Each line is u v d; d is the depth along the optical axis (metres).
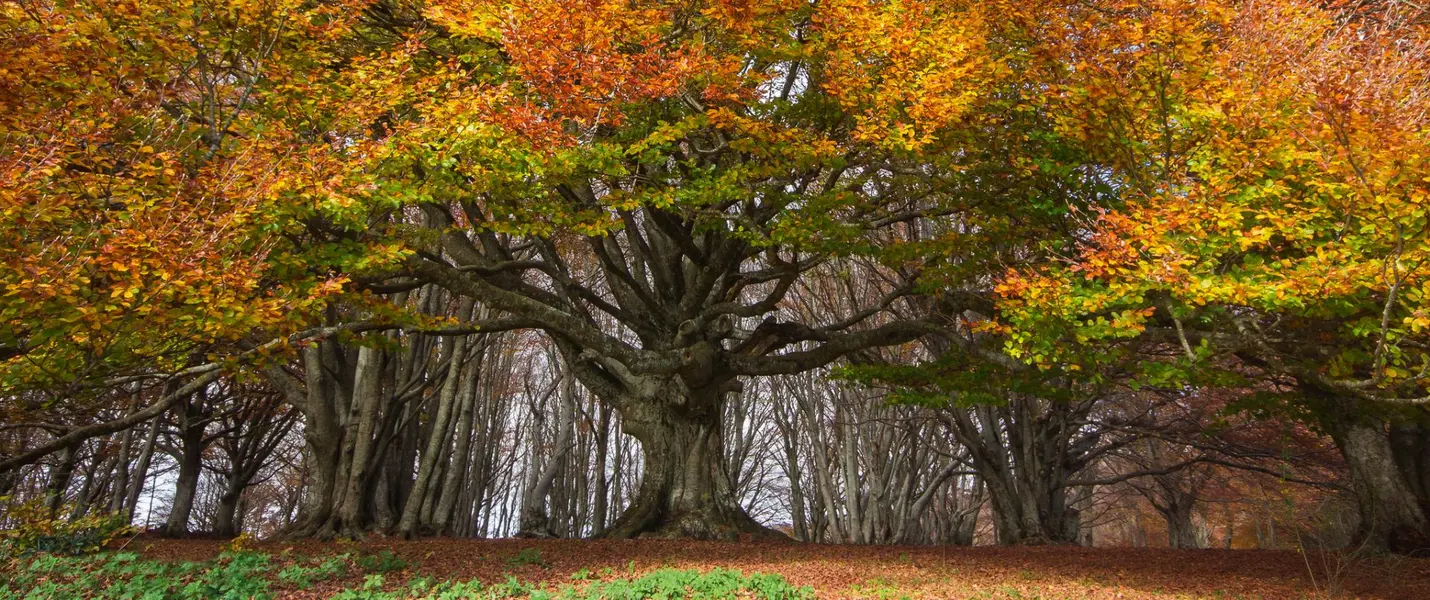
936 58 9.68
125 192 7.04
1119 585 9.42
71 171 7.05
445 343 20.66
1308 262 6.98
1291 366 8.30
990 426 18.81
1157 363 9.11
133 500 20.05
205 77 8.66
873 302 21.62
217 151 8.12
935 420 22.58
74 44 7.46
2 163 5.95
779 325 14.72
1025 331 8.43
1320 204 7.40
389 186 8.55
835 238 10.81
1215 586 9.51
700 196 10.02
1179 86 8.47
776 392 27.12
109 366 8.04
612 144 10.27
